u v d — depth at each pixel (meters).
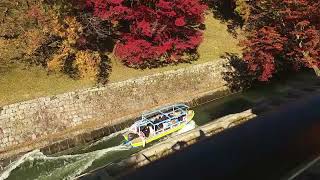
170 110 25.73
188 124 25.30
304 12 26.19
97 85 26.23
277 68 32.25
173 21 30.48
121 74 28.02
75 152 23.44
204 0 40.50
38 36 26.25
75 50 27.03
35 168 21.66
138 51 28.95
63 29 26.14
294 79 32.75
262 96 30.75
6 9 27.55
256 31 28.66
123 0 28.20
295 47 27.70
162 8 29.19
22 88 24.62
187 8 30.12
